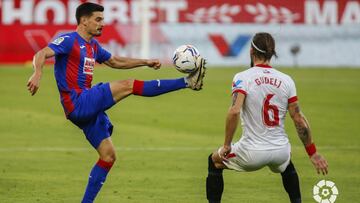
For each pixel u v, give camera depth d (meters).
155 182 35.31
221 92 74.75
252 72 25.66
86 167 39.31
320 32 102.19
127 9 99.44
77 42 27.69
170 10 100.81
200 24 101.12
